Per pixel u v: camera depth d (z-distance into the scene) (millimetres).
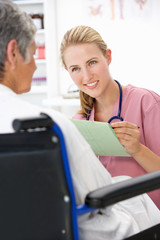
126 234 863
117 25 3576
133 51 3578
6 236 712
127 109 1354
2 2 781
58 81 3768
